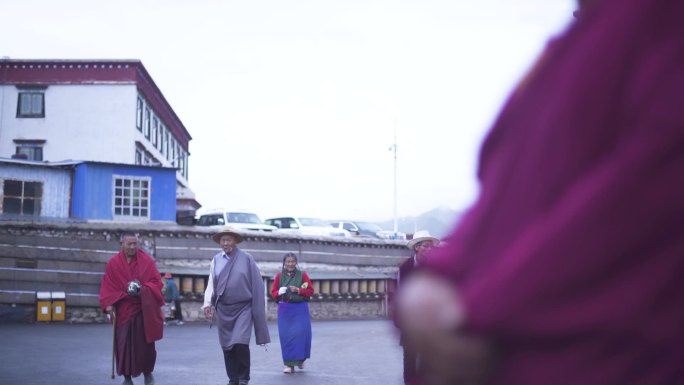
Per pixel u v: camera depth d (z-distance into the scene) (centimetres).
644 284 74
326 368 1348
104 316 2714
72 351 1620
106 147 4462
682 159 73
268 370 1329
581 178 76
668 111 73
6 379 1158
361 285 3425
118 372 976
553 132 78
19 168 3397
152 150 5178
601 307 74
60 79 4459
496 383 78
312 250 3534
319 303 3278
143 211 3578
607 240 74
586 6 83
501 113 83
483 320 74
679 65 74
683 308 75
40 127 4425
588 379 76
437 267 79
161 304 997
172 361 1477
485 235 79
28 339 1922
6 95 4406
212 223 3631
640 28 76
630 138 75
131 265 987
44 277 2656
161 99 5425
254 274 1055
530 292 74
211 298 1048
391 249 3753
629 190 73
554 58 82
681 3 75
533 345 76
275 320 3072
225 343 1043
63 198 3484
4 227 2630
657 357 76
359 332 2323
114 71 4497
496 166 82
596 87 76
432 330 76
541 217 77
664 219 73
